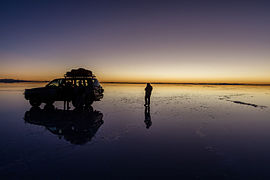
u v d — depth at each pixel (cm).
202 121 717
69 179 279
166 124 662
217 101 1485
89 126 617
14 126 606
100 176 289
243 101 1511
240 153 392
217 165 333
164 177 287
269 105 1248
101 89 1102
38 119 722
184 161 349
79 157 363
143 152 394
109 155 375
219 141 475
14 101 1309
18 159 351
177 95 2103
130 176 290
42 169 311
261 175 294
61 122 672
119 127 611
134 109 1020
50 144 438
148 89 1134
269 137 512
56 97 995
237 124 670
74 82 1009
